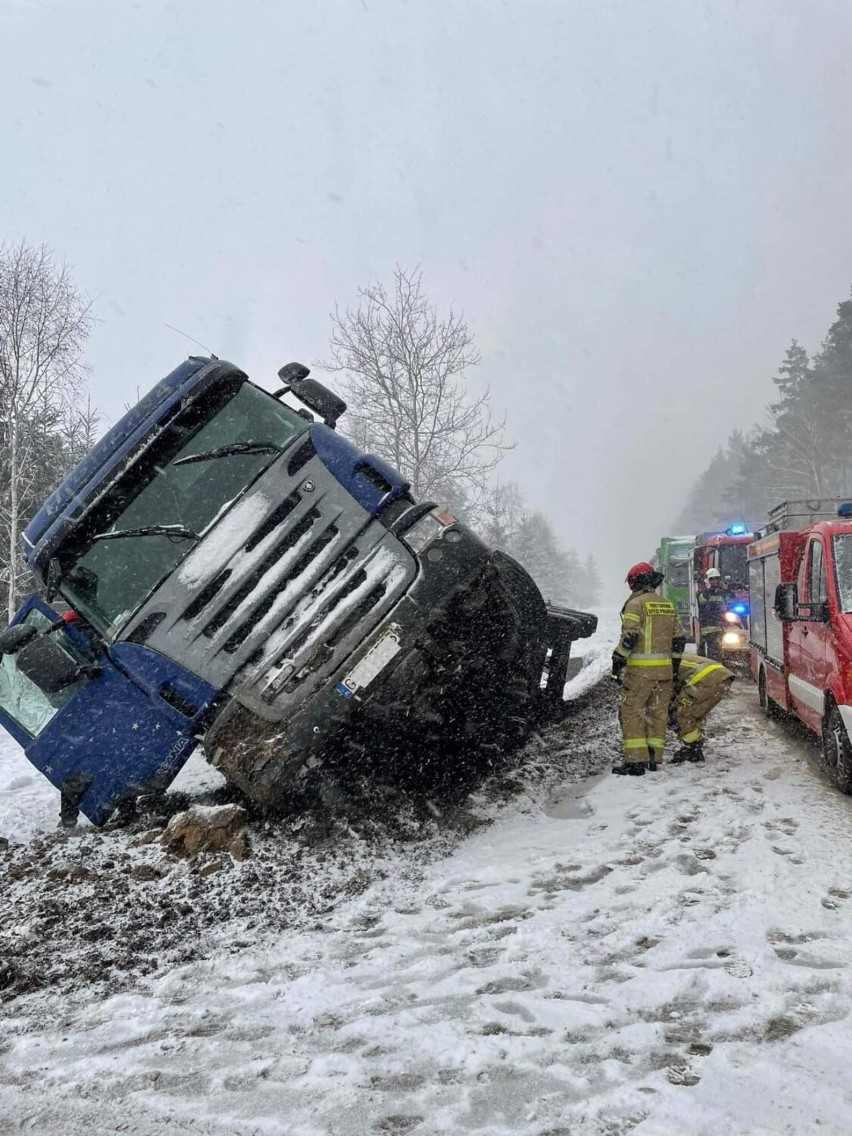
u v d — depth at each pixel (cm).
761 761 792
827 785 693
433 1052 323
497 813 667
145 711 623
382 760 650
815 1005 336
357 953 428
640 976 372
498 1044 323
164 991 403
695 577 1775
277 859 555
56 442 2508
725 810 624
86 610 633
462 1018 348
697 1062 301
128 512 641
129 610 629
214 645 597
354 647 593
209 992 397
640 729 762
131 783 623
